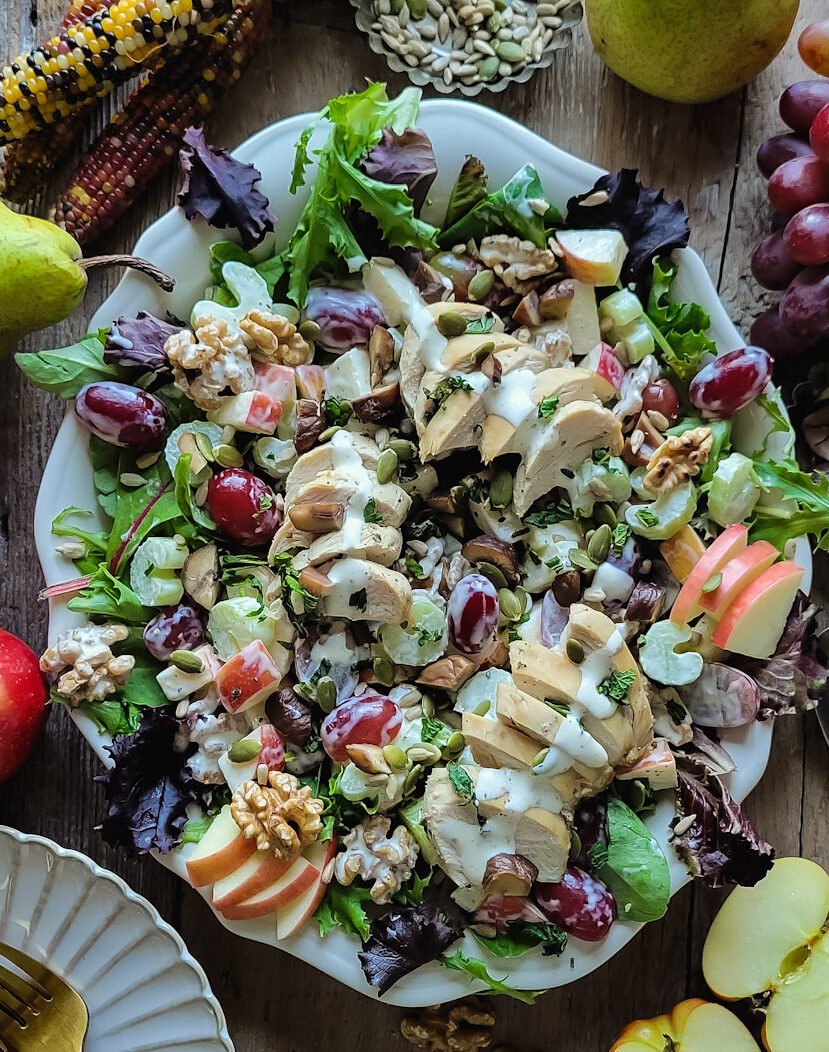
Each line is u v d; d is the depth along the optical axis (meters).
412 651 0.32
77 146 0.37
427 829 0.31
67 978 0.32
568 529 0.33
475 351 0.31
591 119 0.37
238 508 0.31
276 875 0.30
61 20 0.37
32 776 0.36
